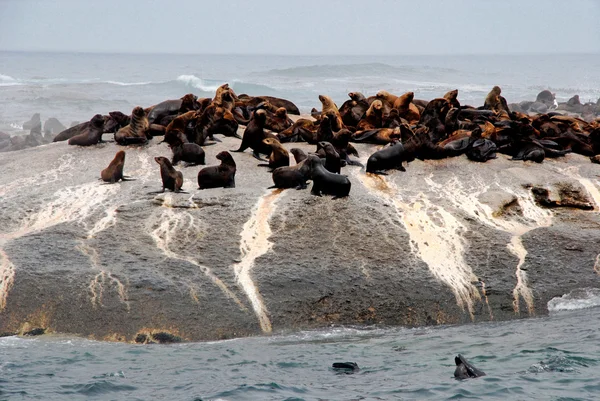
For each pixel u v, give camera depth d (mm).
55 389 34125
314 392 33188
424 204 57312
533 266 51219
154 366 38281
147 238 51812
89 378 35969
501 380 33969
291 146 71875
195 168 64625
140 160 67500
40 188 60156
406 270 49750
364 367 37594
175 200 55969
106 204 56156
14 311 45250
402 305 47719
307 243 51469
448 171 64000
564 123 75500
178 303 45656
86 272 47344
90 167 65750
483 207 57594
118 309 45156
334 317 46875
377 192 59406
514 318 48000
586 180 63938
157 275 47594
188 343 43656
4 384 34938
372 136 73500
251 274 48281
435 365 37438
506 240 53500
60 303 45469
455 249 52219
